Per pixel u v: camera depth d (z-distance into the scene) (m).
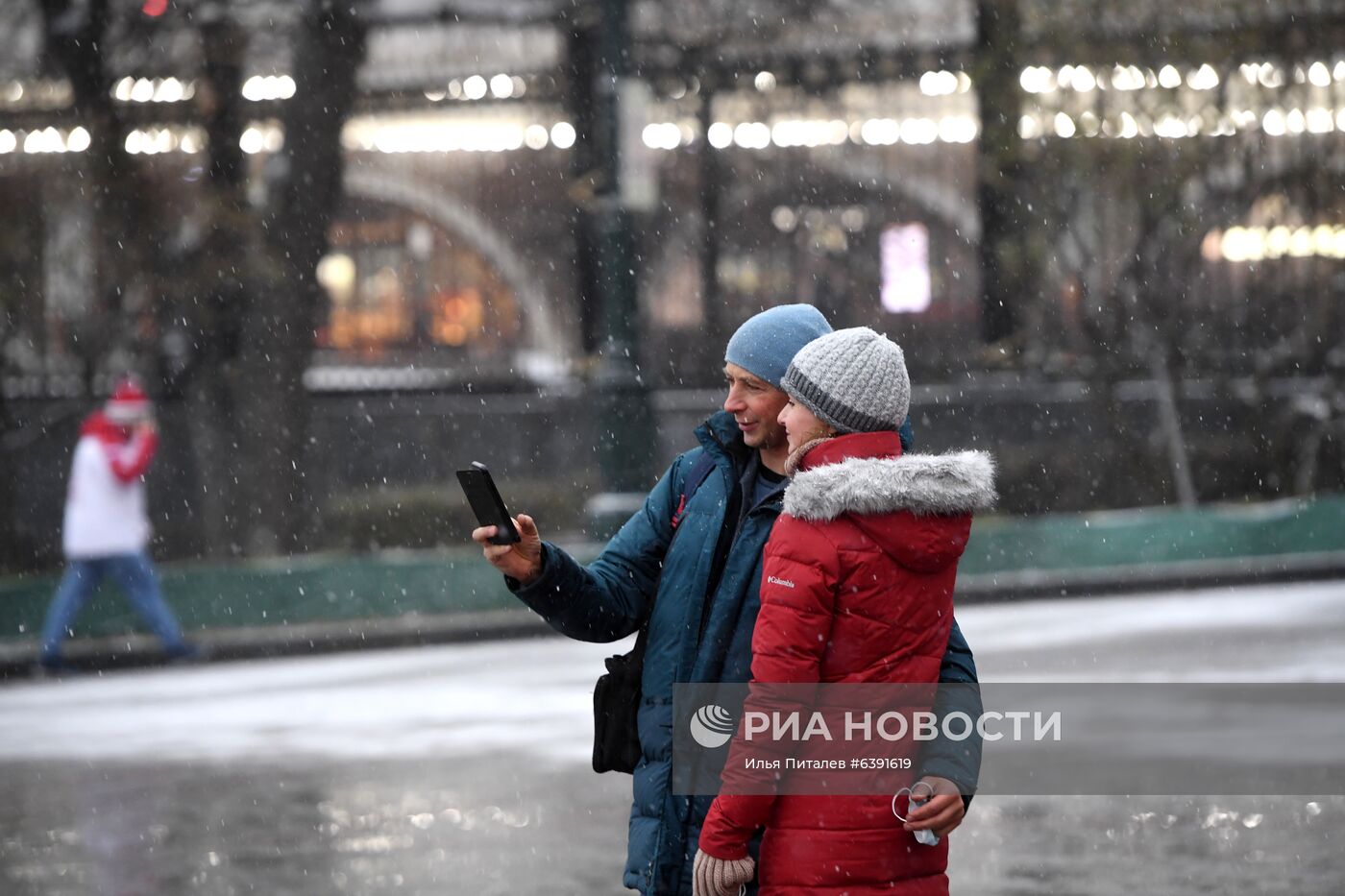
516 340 93.44
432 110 87.12
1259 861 20.69
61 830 23.86
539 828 23.33
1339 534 54.59
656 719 11.83
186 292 57.94
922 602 10.92
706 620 11.77
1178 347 63.94
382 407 69.69
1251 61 62.03
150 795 25.98
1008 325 70.19
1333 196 62.91
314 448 67.75
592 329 75.69
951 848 21.58
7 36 58.00
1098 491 65.50
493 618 44.56
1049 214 63.41
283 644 42.56
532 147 91.31
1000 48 61.84
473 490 11.87
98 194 57.09
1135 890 19.59
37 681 39.62
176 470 62.28
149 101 57.44
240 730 31.41
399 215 95.31
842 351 11.21
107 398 60.59
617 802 24.80
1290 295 65.19
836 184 80.31
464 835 23.02
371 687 36.31
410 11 73.88
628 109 46.25
